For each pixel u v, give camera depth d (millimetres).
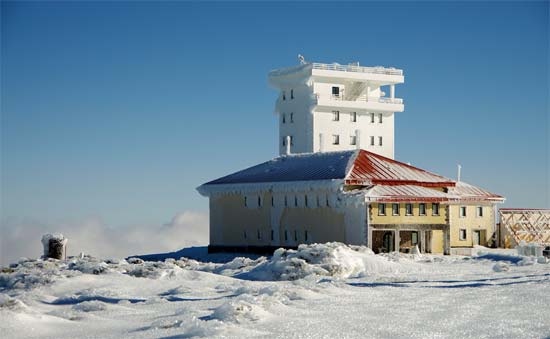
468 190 79938
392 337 17656
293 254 40625
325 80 103625
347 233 69938
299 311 21625
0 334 18953
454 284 29984
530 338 17516
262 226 78375
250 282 32781
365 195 68250
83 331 19484
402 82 107062
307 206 73750
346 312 21484
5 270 37062
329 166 76250
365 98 106000
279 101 107250
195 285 31812
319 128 102938
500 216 79875
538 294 24891
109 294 29188
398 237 70000
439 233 73250
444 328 18766
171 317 21219
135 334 18656
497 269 40031
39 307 25578
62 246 48469
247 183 80062
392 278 33219
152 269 35469
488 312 21344
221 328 18391
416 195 71188
